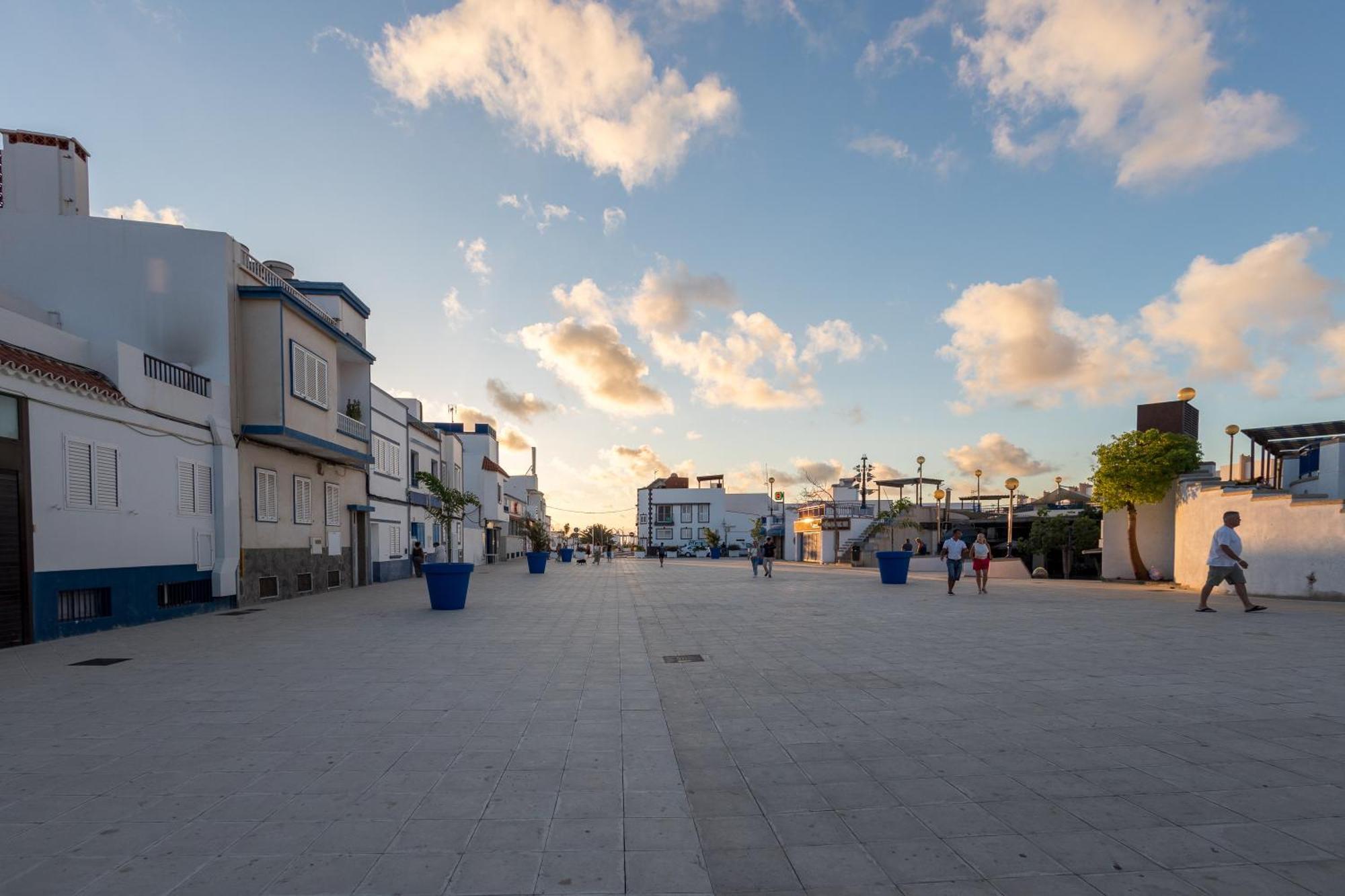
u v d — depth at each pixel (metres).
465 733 4.92
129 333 13.84
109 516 10.98
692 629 10.48
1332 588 13.48
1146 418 20.59
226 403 14.15
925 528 40.44
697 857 3.02
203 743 4.70
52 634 9.80
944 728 4.96
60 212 14.69
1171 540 20.08
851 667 7.31
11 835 3.28
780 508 78.12
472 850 3.10
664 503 76.44
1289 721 5.04
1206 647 8.21
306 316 15.97
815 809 3.57
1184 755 4.32
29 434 9.57
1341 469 16.45
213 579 13.62
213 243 14.23
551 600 15.80
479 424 45.62
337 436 18.08
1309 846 3.08
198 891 2.74
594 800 3.67
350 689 6.34
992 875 2.86
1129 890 2.72
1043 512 35.88
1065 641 8.78
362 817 3.47
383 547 24.45
